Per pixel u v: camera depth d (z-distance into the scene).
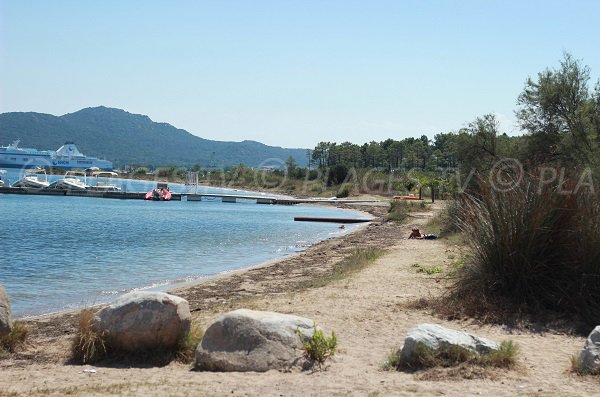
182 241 33.72
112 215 54.38
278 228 43.72
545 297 11.46
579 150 28.89
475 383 7.21
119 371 8.15
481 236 12.30
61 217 50.91
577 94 31.05
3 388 7.27
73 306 15.74
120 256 26.84
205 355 8.19
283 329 8.30
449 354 7.98
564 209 11.67
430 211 52.03
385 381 7.34
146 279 20.47
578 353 8.88
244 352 8.09
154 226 43.53
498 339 9.84
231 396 6.74
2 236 34.97
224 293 16.77
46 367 8.52
